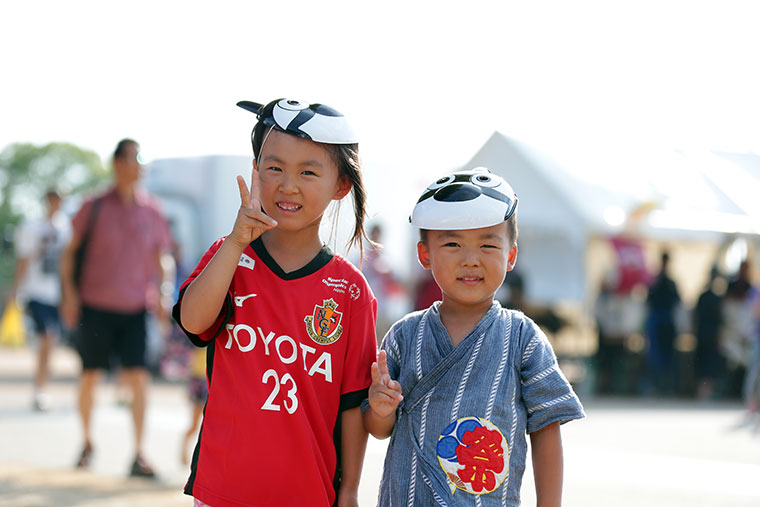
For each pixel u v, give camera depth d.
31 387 12.37
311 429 2.83
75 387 12.51
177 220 15.01
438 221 2.81
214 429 2.84
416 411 2.85
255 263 2.90
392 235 14.73
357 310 2.96
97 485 5.74
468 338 2.85
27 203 60.38
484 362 2.83
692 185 13.32
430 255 2.88
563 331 13.47
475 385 2.81
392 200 14.77
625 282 13.45
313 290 2.89
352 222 3.09
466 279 2.82
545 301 13.38
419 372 2.87
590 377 13.35
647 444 8.19
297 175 2.84
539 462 2.88
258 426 2.78
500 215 2.81
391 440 2.90
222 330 2.87
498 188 2.87
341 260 3.00
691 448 7.98
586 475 6.58
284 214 2.86
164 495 5.46
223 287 2.76
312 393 2.84
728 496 5.90
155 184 15.34
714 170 13.70
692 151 13.88
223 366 2.86
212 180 15.08
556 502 2.84
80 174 62.03
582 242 12.80
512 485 2.80
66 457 7.00
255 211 2.72
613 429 9.23
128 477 6.13
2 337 22.83
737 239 13.92
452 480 2.77
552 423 2.85
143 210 6.84
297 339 2.85
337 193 2.98
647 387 13.51
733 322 13.52
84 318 6.59
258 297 2.86
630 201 12.73
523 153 13.07
